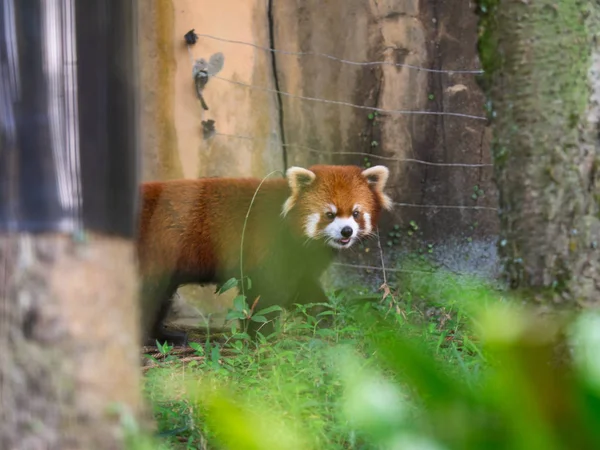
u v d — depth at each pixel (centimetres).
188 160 1614
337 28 1717
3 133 443
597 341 228
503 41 673
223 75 1627
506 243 693
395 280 1620
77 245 443
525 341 202
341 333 1067
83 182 446
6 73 441
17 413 441
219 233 1294
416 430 208
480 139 1709
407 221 1708
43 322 440
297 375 856
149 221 1275
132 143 471
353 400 223
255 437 219
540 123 662
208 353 1091
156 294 1286
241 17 1639
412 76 1711
